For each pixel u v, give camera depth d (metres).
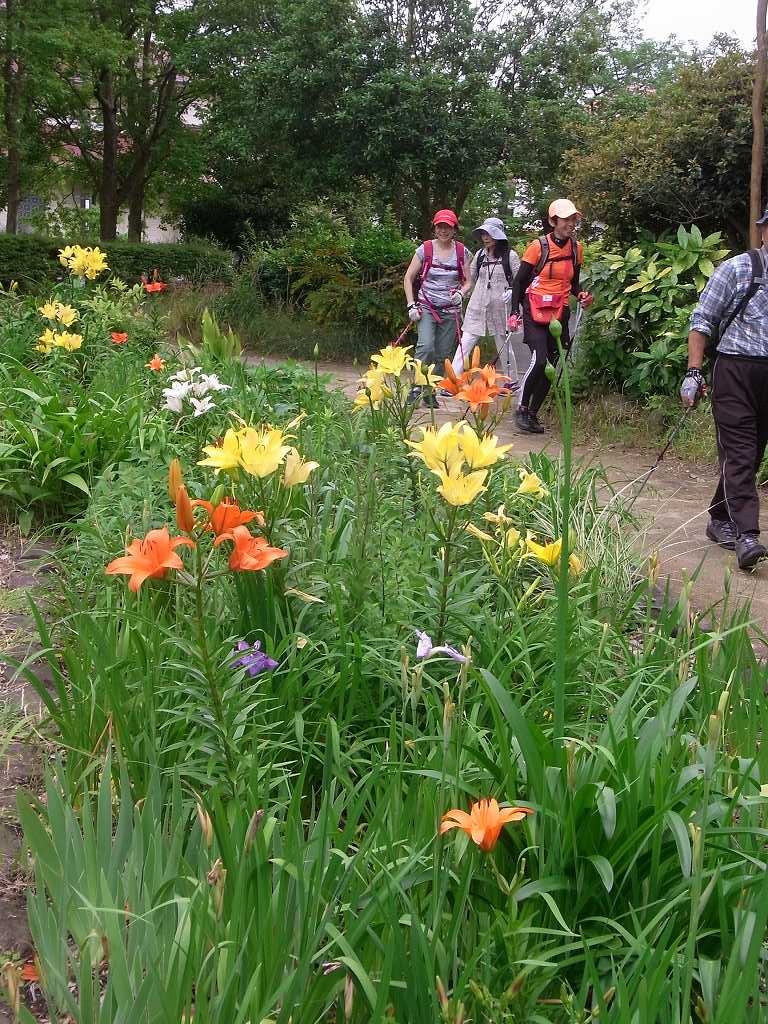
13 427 4.78
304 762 2.36
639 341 9.05
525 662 2.77
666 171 9.28
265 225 34.97
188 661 2.63
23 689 3.04
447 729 1.92
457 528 3.16
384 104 19.58
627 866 1.94
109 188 30.48
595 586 3.50
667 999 1.66
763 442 5.13
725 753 2.37
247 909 1.74
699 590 4.58
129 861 1.87
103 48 22.75
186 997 1.56
